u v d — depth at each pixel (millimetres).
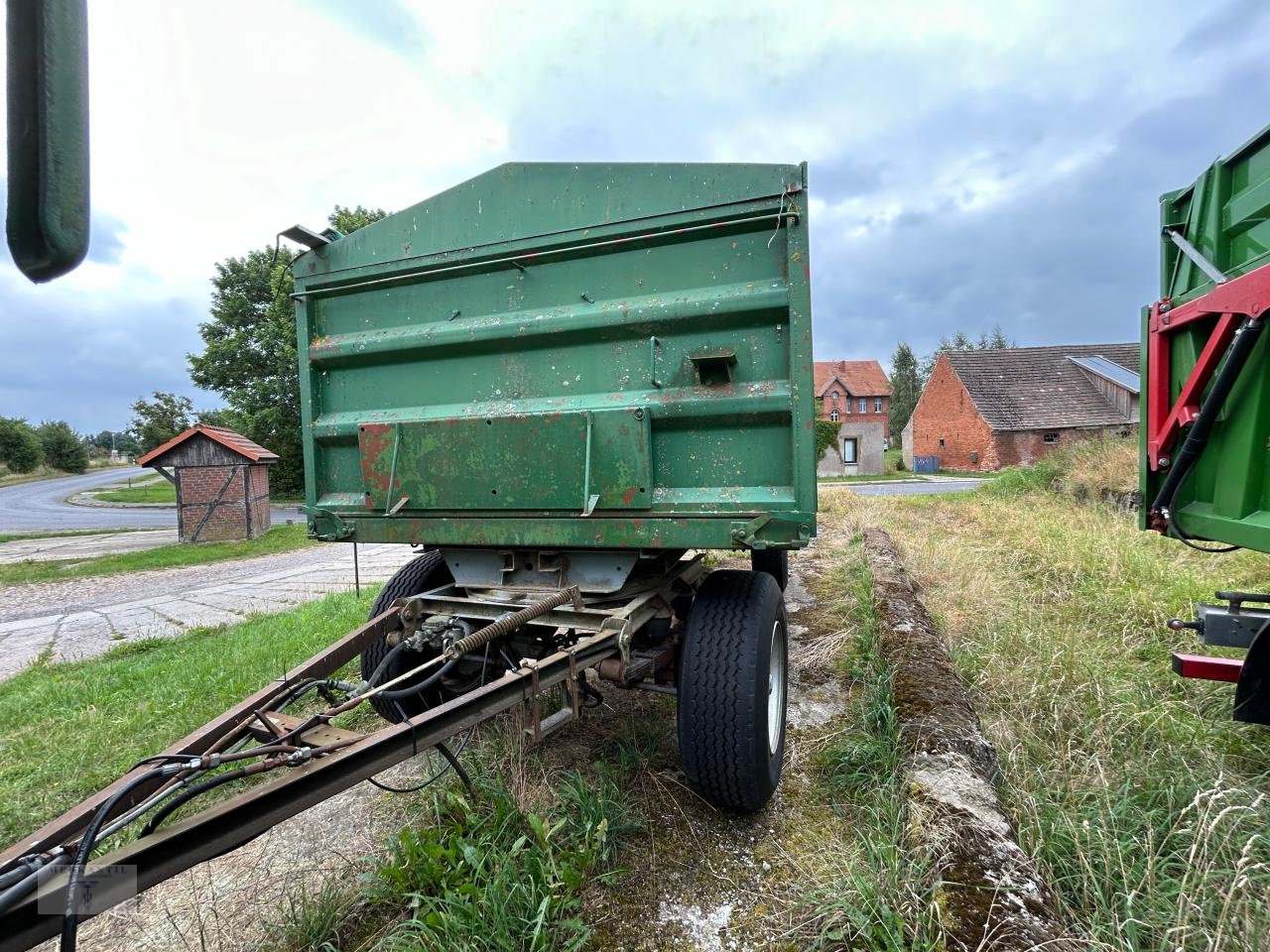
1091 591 5418
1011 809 2396
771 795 2732
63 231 686
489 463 2834
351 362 3326
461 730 1920
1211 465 2904
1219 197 2943
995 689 3516
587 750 3197
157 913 2363
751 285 2545
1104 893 2035
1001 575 6297
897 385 75750
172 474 20688
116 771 3420
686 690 2564
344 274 3266
